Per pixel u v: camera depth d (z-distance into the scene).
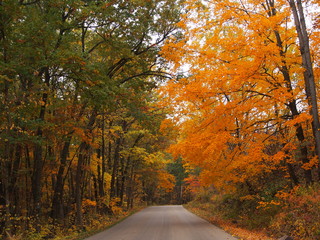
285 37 10.66
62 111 14.21
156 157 29.67
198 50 11.22
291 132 12.89
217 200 27.20
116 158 28.20
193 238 10.64
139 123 17.86
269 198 14.48
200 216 23.62
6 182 11.78
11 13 10.53
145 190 60.44
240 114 10.48
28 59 11.38
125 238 11.39
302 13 9.81
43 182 19.59
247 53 9.50
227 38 10.49
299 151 12.84
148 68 19.81
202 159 12.16
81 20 13.75
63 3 12.16
